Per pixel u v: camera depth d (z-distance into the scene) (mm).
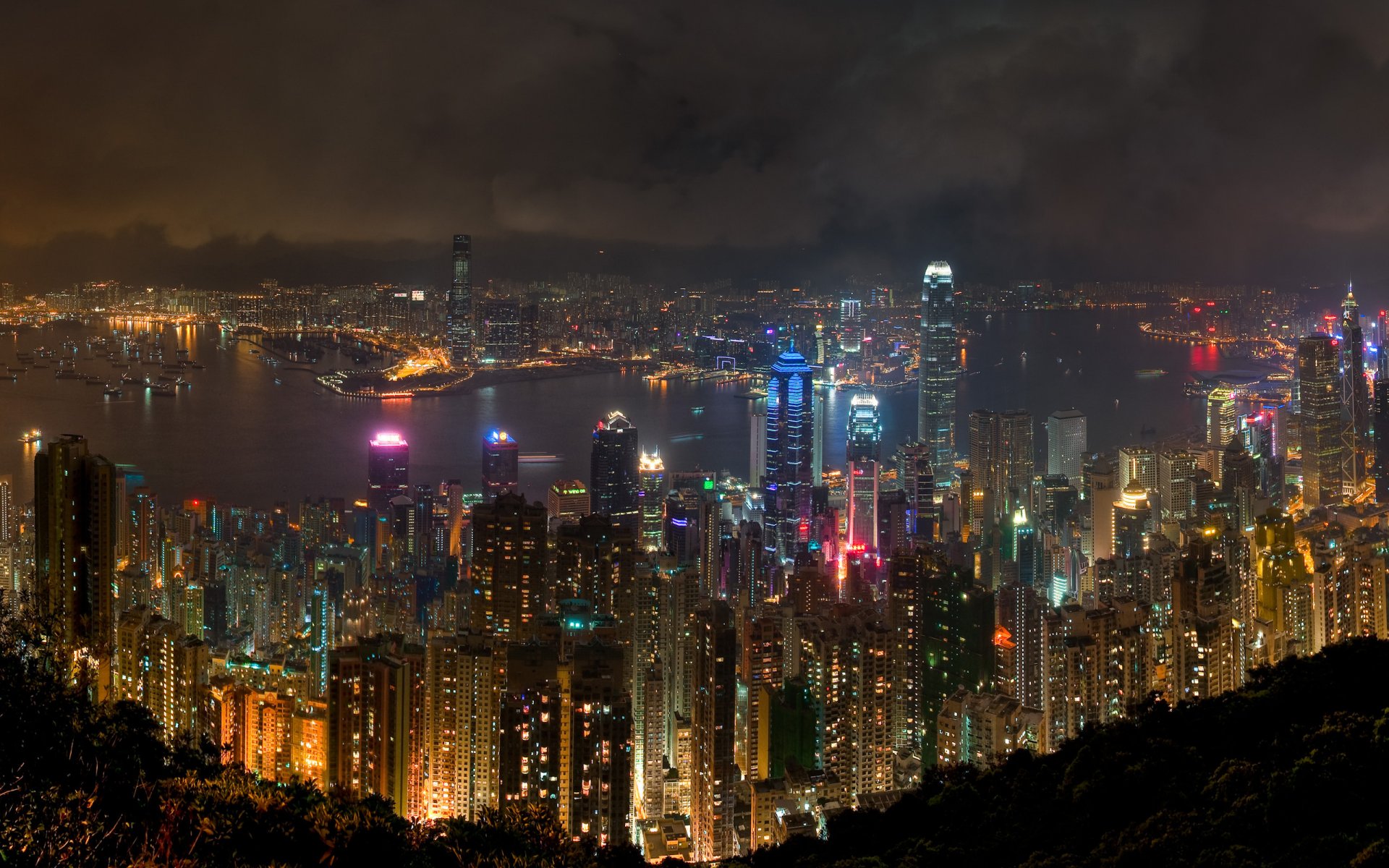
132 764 42719
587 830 95688
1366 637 63594
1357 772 47094
